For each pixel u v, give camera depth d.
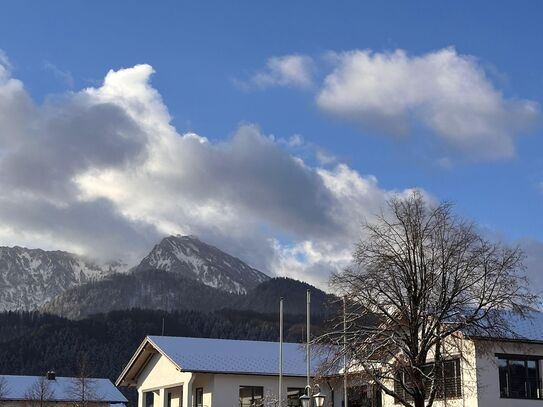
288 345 58.44
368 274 33.56
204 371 50.75
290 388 52.62
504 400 38.94
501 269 33.22
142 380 60.78
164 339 57.28
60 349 159.00
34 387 80.06
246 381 51.84
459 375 39.31
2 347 159.38
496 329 33.66
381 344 32.50
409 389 33.25
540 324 41.59
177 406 57.12
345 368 34.53
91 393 77.81
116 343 170.88
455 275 33.03
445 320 33.12
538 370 40.12
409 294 32.81
